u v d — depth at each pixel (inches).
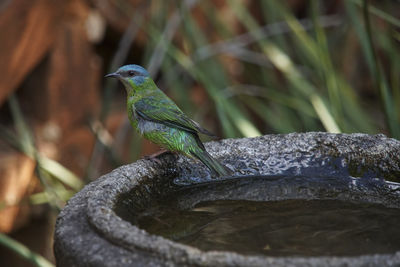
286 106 479.2
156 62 440.8
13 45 428.5
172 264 180.9
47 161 394.0
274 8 481.1
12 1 419.8
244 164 299.0
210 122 552.7
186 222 246.4
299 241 222.4
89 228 208.2
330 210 258.7
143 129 328.8
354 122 433.7
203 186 289.4
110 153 426.0
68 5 464.4
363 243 221.1
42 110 478.0
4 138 427.5
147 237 190.1
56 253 211.6
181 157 300.7
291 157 298.7
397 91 427.5
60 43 470.9
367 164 288.4
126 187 256.4
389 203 266.5
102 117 435.8
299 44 498.0
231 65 566.6
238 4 475.8
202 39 460.8
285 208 262.4
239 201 272.8
